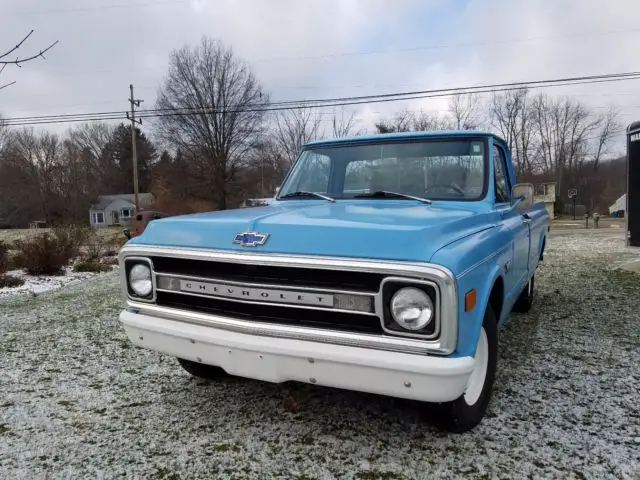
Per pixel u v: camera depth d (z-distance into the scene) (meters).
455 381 2.05
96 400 3.32
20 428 2.92
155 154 75.44
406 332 2.08
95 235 14.98
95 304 6.87
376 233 2.19
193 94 47.28
